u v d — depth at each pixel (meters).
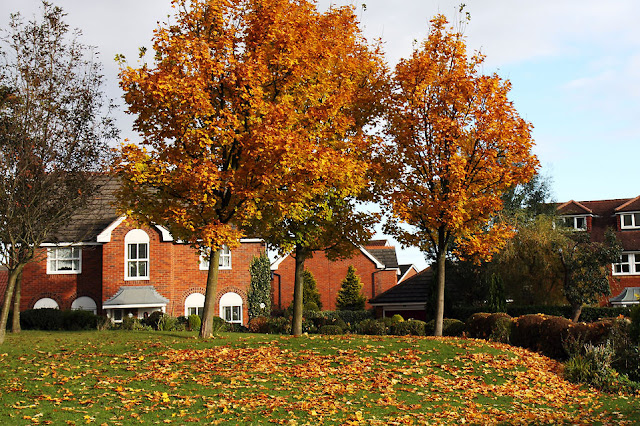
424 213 22.12
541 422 12.01
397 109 22.02
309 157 17.84
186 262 35.41
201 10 18.41
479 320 24.16
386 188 22.61
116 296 33.31
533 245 32.81
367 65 22.72
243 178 17.84
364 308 45.28
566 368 17.23
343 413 12.20
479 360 17.36
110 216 35.56
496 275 31.25
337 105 19.84
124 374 14.70
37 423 10.77
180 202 19.33
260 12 18.38
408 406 12.95
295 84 19.44
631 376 16.53
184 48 17.69
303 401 12.77
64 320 27.47
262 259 36.81
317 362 16.20
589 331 18.47
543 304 33.06
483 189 22.36
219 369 15.16
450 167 20.59
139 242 34.34
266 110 17.62
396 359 16.94
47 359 16.45
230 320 35.78
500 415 12.66
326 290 46.59
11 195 18.91
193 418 11.40
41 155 19.53
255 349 17.48
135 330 24.52
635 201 47.25
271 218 19.73
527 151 21.44
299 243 22.53
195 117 17.61
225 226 17.98
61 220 21.05
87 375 14.53
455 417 12.30
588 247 31.94
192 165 17.64
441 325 22.89
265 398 12.93
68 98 20.64
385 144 22.50
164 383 13.88
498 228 22.47
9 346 18.67
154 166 17.53
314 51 19.34
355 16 21.53
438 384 14.89
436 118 21.36
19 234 19.27
